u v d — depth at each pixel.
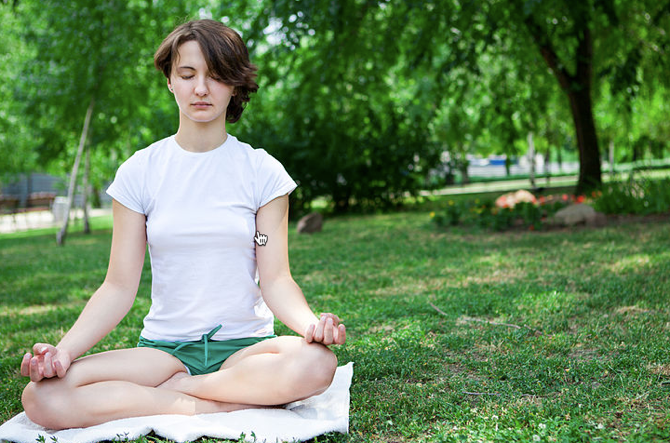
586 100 12.08
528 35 11.93
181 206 2.37
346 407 2.39
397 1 10.77
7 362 3.37
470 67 10.62
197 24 2.29
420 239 8.18
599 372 2.70
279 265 2.42
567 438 1.97
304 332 2.26
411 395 2.55
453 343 3.26
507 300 4.20
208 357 2.44
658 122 17.33
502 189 22.66
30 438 2.17
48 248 10.60
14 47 15.63
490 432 2.09
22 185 28.73
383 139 14.27
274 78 10.25
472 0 9.83
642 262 5.19
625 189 9.55
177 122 12.38
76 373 2.21
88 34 10.83
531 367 2.84
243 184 2.41
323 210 15.38
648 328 3.32
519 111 13.66
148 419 2.24
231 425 2.21
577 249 6.22
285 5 8.84
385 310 4.16
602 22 12.08
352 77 12.52
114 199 2.39
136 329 4.12
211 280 2.40
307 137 13.85
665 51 11.62
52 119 12.90
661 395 2.37
